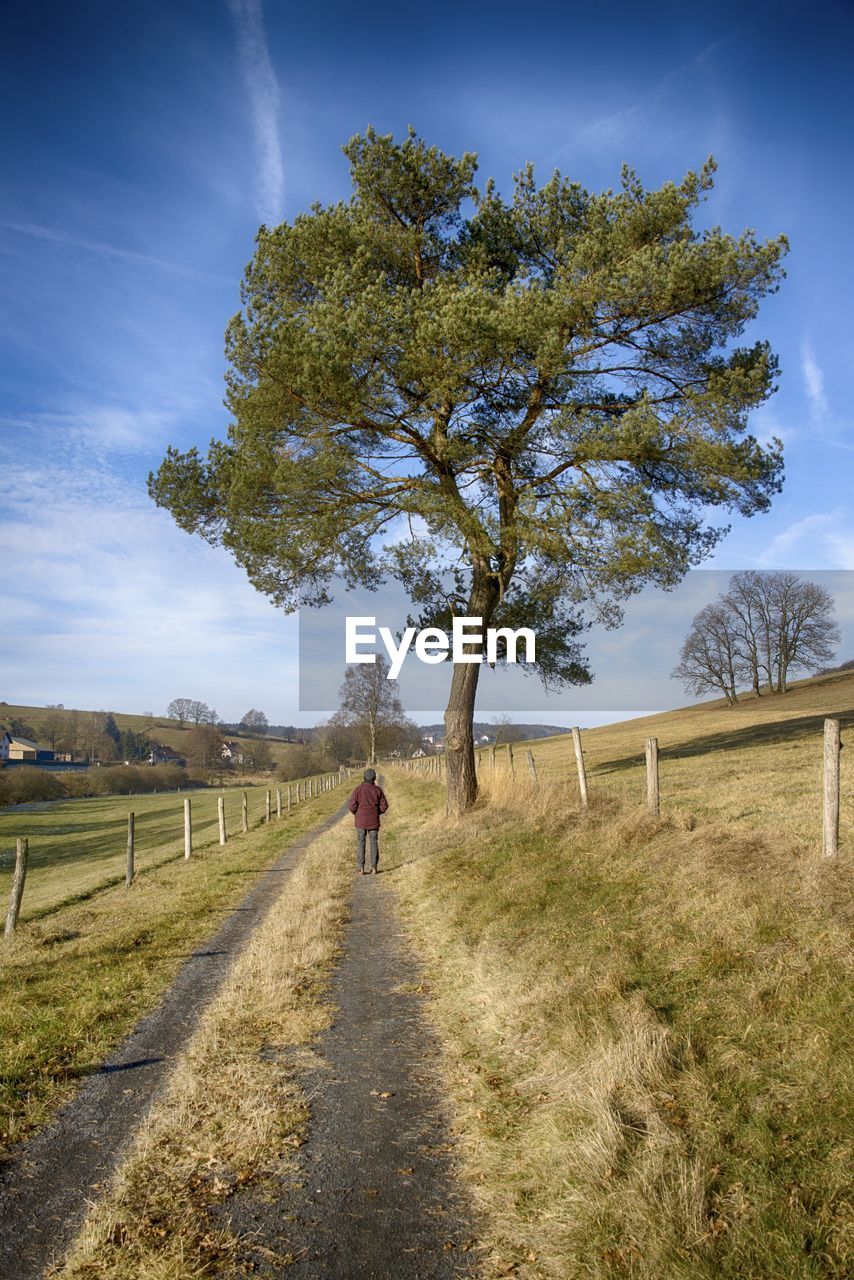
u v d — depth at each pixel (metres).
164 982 7.41
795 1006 4.58
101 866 20.50
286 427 15.05
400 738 90.25
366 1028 5.98
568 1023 5.20
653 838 9.07
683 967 5.54
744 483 14.59
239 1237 3.38
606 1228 3.23
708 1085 4.12
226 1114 4.54
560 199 15.49
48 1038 5.82
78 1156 4.15
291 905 10.51
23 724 141.00
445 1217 3.50
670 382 15.19
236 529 16.25
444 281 14.37
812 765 17.67
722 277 12.73
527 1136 4.12
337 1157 4.06
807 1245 2.97
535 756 44.91
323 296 14.88
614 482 14.49
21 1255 3.30
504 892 8.87
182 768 105.62
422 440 15.49
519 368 14.02
